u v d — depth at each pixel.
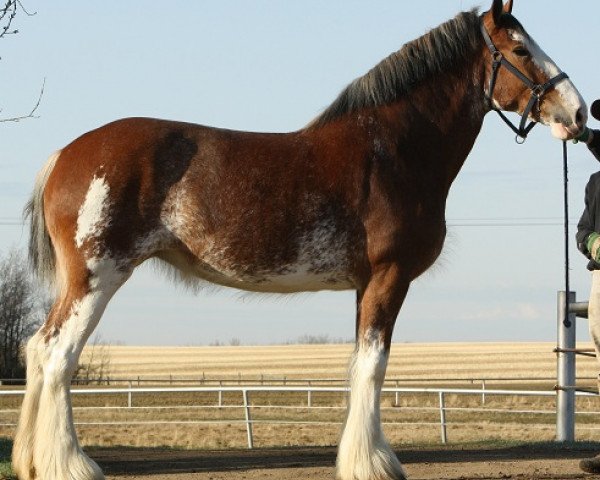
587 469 8.11
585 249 8.05
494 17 8.47
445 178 8.38
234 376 64.75
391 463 7.68
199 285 8.48
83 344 7.57
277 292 8.20
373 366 7.76
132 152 7.67
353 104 8.19
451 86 8.48
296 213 7.76
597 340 8.22
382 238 7.86
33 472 7.51
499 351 95.19
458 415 26.05
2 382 40.34
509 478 7.92
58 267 7.98
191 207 7.67
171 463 9.62
